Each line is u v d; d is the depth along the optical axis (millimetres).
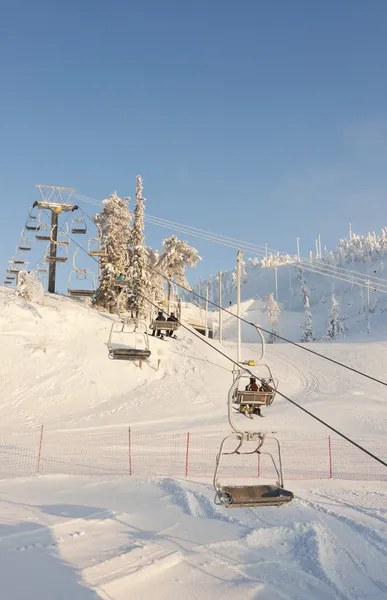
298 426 38000
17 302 52156
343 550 11742
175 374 49188
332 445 32062
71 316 52875
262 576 10086
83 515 12883
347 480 21422
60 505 13922
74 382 43875
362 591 9727
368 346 66750
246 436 10734
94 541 10781
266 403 13305
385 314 184875
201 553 10930
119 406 41688
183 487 16562
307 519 13984
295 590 9547
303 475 23312
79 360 46781
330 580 10039
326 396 47562
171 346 54812
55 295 61594
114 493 16344
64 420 37750
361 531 13148
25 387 41875
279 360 60625
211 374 50250
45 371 44312
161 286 63219
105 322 54781
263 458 27578
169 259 62281
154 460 26344
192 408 42438
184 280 63875
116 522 12578
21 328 48406
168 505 14805
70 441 31406
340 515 14367
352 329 178500
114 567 9406
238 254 40688
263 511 14664
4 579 8445
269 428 37094
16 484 17406
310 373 55906
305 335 141875
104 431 34969
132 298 56906
